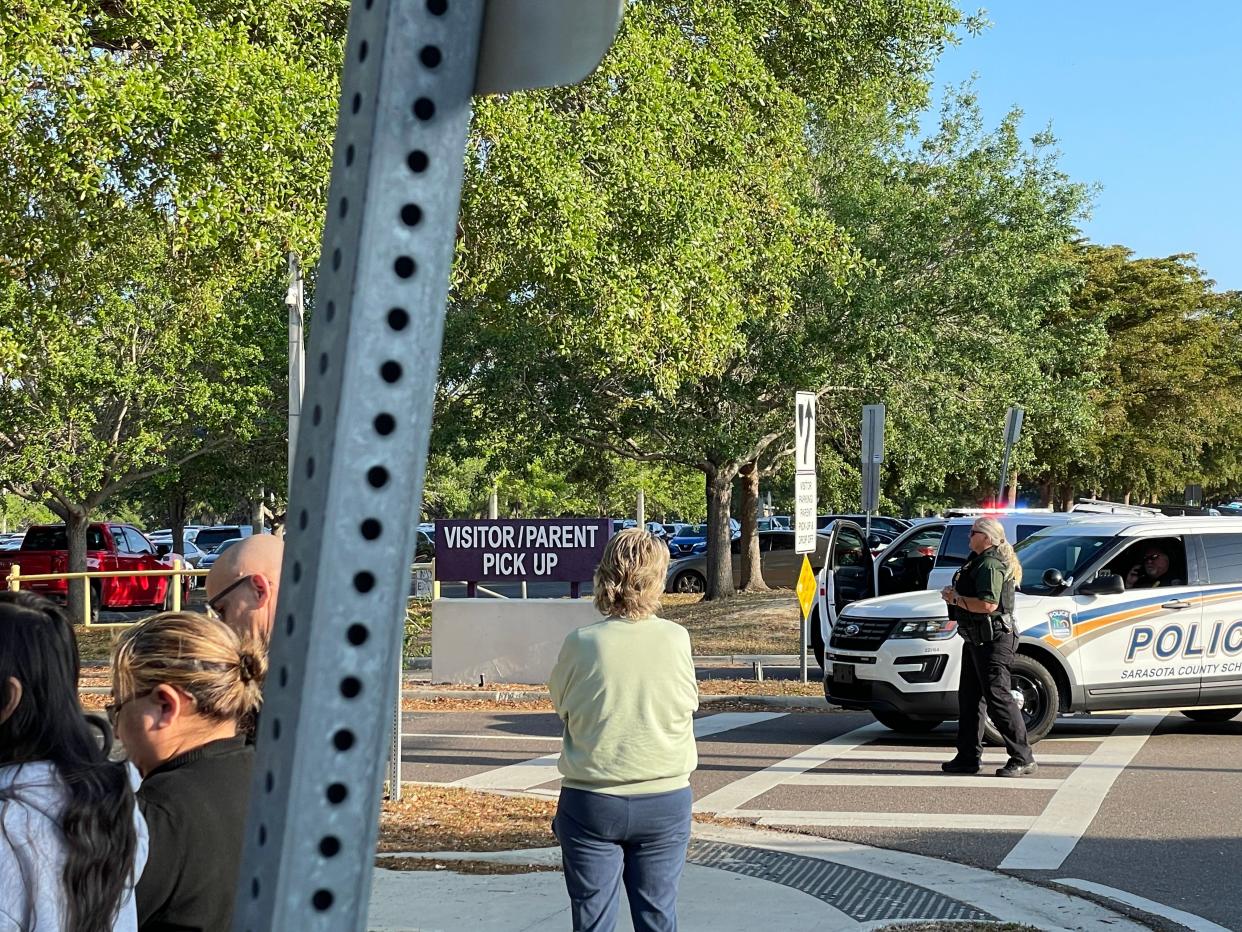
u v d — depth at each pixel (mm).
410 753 12766
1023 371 26000
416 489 1005
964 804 10070
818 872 8008
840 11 19875
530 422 25875
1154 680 12758
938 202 24281
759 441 25922
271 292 30281
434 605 17438
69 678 2152
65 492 30188
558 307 14977
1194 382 47625
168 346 29266
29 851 1986
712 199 13844
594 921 4672
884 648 12914
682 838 4758
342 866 999
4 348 12086
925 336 24359
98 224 11836
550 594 35562
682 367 14828
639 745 4641
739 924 6816
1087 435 41688
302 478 1028
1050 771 11344
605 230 13000
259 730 1045
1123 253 48281
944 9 20688
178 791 2609
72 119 9711
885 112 25562
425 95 1007
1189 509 30859
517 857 8242
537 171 11812
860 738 13352
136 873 2188
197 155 10297
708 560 27797
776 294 17922
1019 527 16266
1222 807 9836
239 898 1028
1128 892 7617
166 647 2721
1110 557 12898
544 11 1033
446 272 1011
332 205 1047
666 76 13633
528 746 13203
